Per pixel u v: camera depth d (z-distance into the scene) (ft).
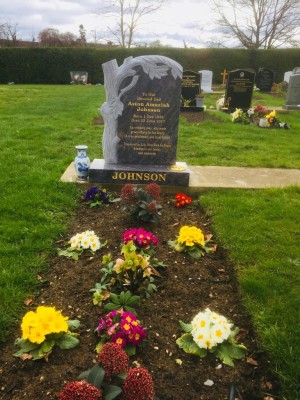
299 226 13.58
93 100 54.54
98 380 6.21
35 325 7.65
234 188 17.47
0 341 8.11
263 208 15.20
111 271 10.14
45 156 22.36
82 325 8.61
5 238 12.26
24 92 66.44
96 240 11.73
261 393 7.05
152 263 10.91
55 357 7.66
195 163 21.99
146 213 13.29
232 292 10.09
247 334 8.54
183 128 33.96
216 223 13.83
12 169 19.19
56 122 34.88
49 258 11.51
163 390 7.06
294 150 26.40
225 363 7.65
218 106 48.78
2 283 9.89
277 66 95.55
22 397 6.83
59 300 9.52
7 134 28.37
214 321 7.93
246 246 12.07
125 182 17.12
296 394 6.91
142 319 8.84
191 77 46.73
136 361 7.65
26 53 95.30
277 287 9.93
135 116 16.90
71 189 16.65
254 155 24.38
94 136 28.94
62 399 5.84
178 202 15.75
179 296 9.79
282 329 8.39
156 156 17.62
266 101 61.72
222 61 96.27
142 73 16.21
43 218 13.83
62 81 97.86
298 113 45.96
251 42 129.18
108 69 16.31
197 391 7.08
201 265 11.30
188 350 7.89
